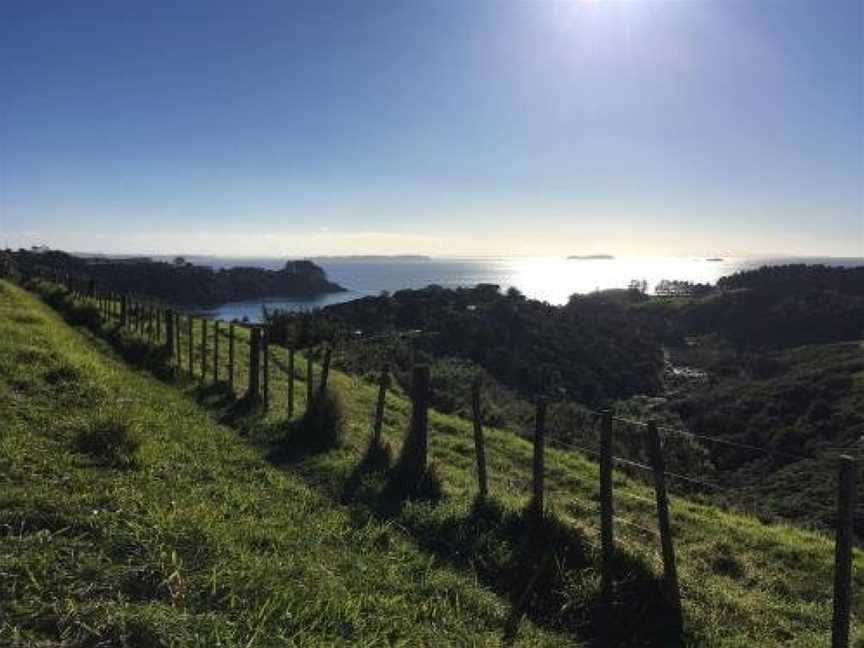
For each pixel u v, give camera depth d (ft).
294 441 44.39
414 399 38.14
